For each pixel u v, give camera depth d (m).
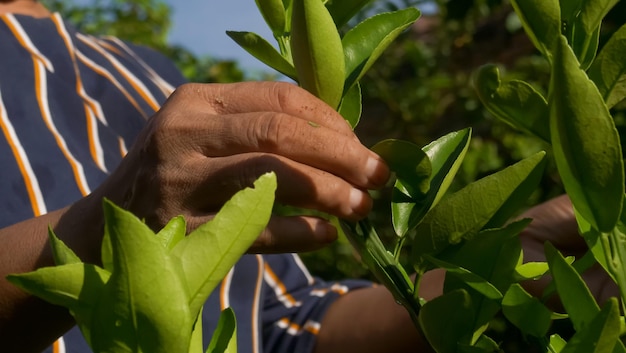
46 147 0.76
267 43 0.39
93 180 0.78
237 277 0.84
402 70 2.10
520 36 1.91
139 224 0.25
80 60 0.88
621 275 0.31
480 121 1.81
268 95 0.41
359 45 0.41
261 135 0.39
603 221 0.30
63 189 0.75
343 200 0.37
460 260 0.35
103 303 0.26
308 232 0.38
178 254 0.27
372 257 0.37
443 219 0.35
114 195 0.48
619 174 0.29
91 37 0.95
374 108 2.07
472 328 0.33
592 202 0.30
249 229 0.27
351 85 0.39
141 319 0.26
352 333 0.87
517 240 0.35
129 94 0.90
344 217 0.37
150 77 0.95
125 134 0.87
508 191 0.35
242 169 0.39
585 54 0.34
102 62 0.91
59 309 0.55
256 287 0.85
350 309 0.90
